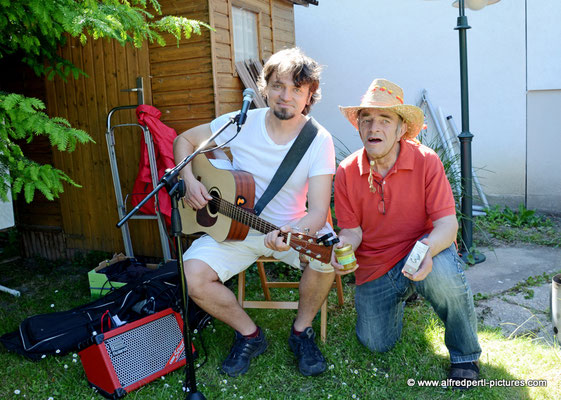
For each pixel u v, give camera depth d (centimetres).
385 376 251
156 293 294
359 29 618
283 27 510
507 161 572
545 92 545
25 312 359
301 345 264
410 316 309
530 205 568
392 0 596
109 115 402
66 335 285
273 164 273
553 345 272
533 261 421
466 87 417
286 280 396
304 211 282
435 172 238
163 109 412
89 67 434
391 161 243
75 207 472
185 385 244
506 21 549
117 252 460
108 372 239
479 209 564
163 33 402
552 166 554
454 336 242
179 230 219
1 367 276
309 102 274
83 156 456
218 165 282
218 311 262
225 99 405
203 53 391
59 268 468
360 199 252
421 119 233
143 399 239
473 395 233
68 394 249
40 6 265
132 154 432
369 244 259
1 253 509
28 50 338
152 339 260
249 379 257
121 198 413
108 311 275
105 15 283
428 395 237
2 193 265
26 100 251
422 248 217
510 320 311
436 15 580
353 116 255
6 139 259
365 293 263
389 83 237
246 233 268
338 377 256
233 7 424
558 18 528
